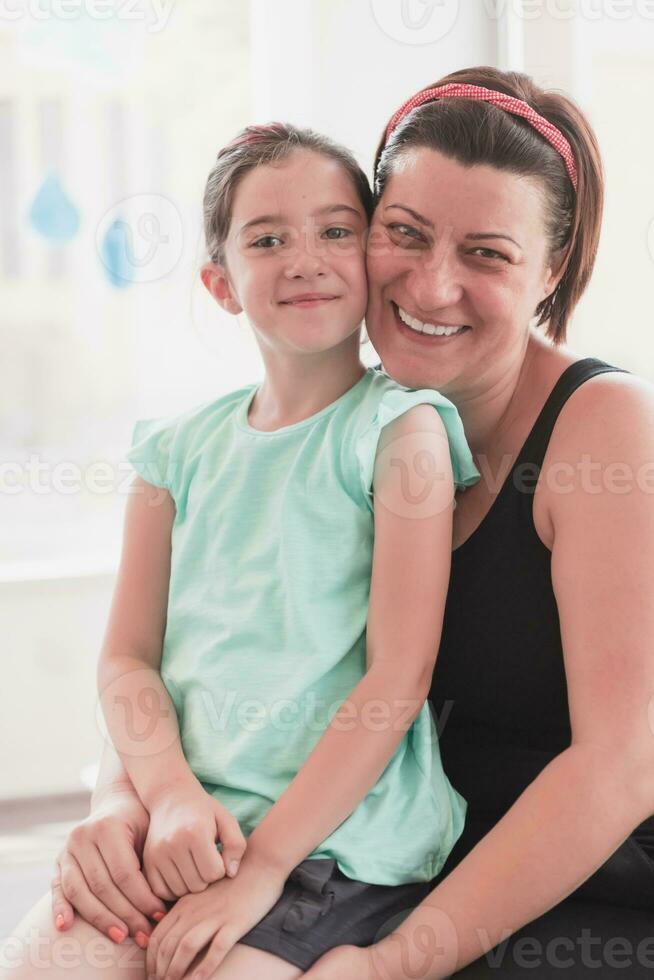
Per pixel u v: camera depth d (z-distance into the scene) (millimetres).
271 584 1110
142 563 1245
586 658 999
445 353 1104
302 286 1124
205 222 1249
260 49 2377
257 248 1148
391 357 1131
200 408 1279
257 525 1149
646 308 2369
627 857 1055
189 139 2475
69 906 1009
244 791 1069
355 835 1032
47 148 2434
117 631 1229
